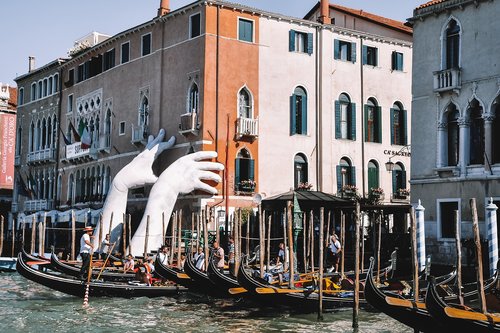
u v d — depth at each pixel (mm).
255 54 28766
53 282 18156
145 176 28047
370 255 23781
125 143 32531
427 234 22406
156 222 26078
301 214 21500
